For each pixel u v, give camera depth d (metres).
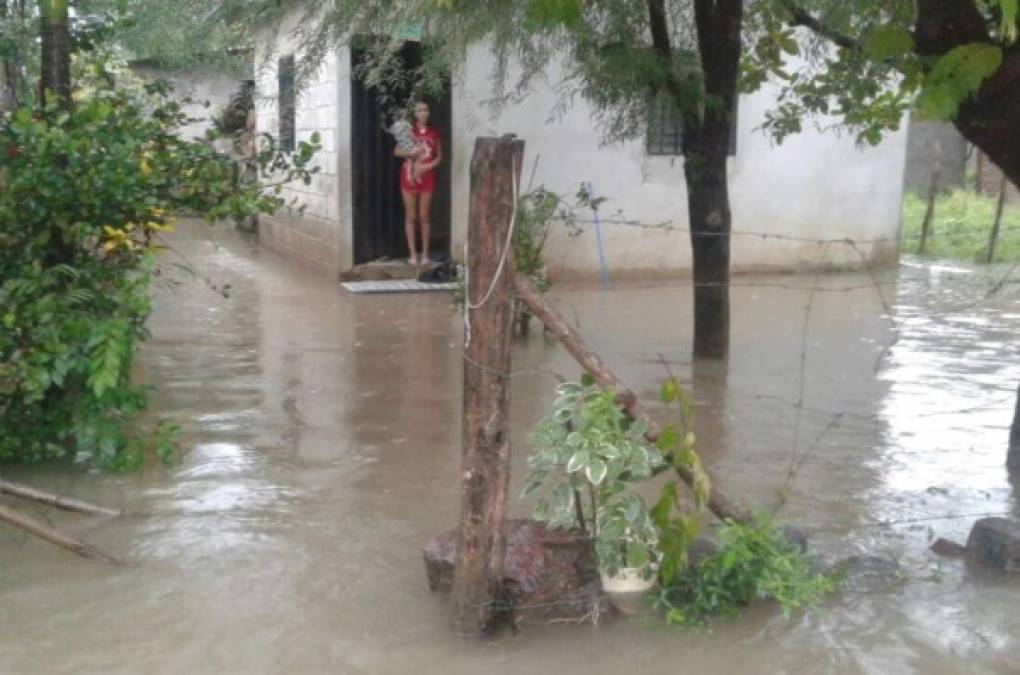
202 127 18.66
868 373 9.72
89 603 5.16
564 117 14.67
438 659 4.69
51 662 4.65
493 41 9.11
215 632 4.90
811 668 4.61
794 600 4.88
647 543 5.05
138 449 6.88
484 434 4.73
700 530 5.84
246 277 15.12
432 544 5.33
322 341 10.92
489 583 4.82
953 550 5.71
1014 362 10.19
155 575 5.45
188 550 5.74
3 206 6.64
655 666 4.64
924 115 5.04
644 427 4.96
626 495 5.01
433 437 7.71
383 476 6.89
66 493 6.55
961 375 9.64
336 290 14.07
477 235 4.67
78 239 6.85
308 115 15.52
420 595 5.26
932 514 6.27
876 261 16.55
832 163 16.09
